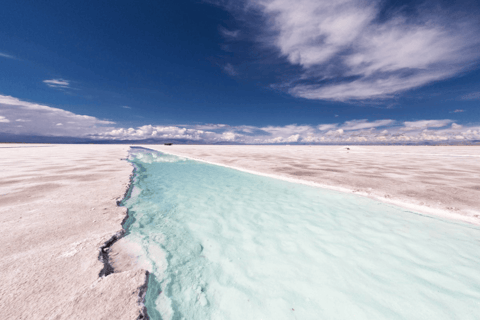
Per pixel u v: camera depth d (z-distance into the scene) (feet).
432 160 57.57
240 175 37.47
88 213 16.05
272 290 9.89
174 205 21.75
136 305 7.43
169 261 11.71
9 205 17.06
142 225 16.26
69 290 7.82
